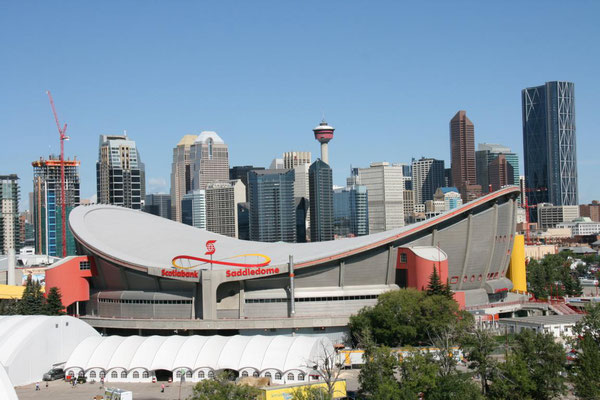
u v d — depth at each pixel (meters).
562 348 119.06
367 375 117.25
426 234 192.62
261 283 182.38
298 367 136.75
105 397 124.88
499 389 112.56
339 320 175.50
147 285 190.38
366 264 186.50
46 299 192.38
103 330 190.25
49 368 148.12
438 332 154.00
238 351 143.25
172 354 144.88
